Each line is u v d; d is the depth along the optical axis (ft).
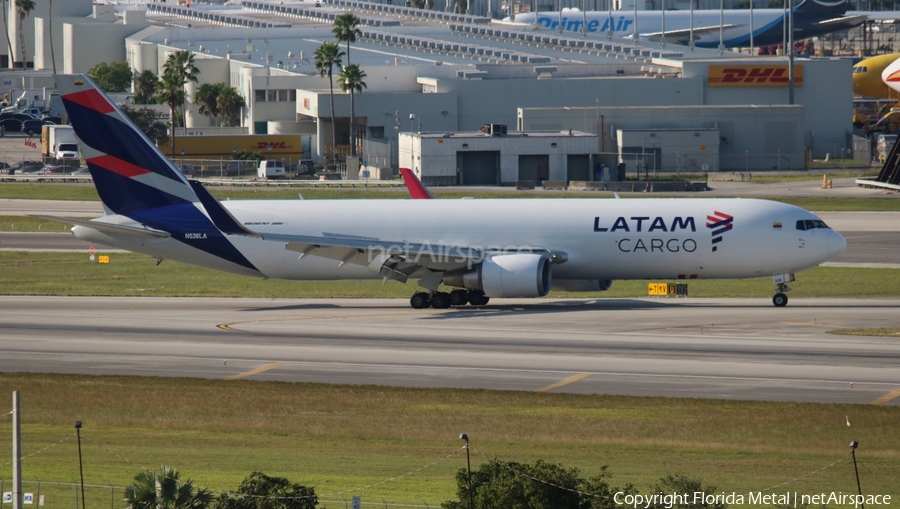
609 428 455.22
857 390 505.25
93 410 499.92
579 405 491.31
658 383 527.40
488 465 339.77
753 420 461.37
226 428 469.16
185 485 333.62
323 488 378.94
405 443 442.50
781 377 533.14
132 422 479.82
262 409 496.64
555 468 335.88
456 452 427.33
